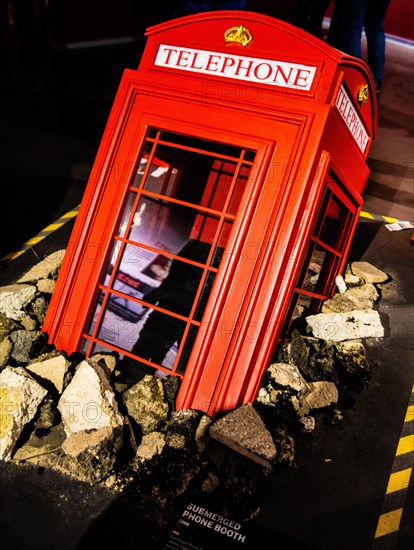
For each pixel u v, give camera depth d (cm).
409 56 931
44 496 243
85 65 879
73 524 233
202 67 271
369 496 252
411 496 254
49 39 904
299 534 234
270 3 1008
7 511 236
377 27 623
